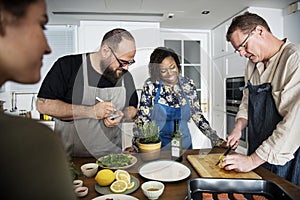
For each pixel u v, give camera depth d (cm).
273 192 82
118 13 270
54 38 313
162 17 285
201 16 284
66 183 31
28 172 28
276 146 100
